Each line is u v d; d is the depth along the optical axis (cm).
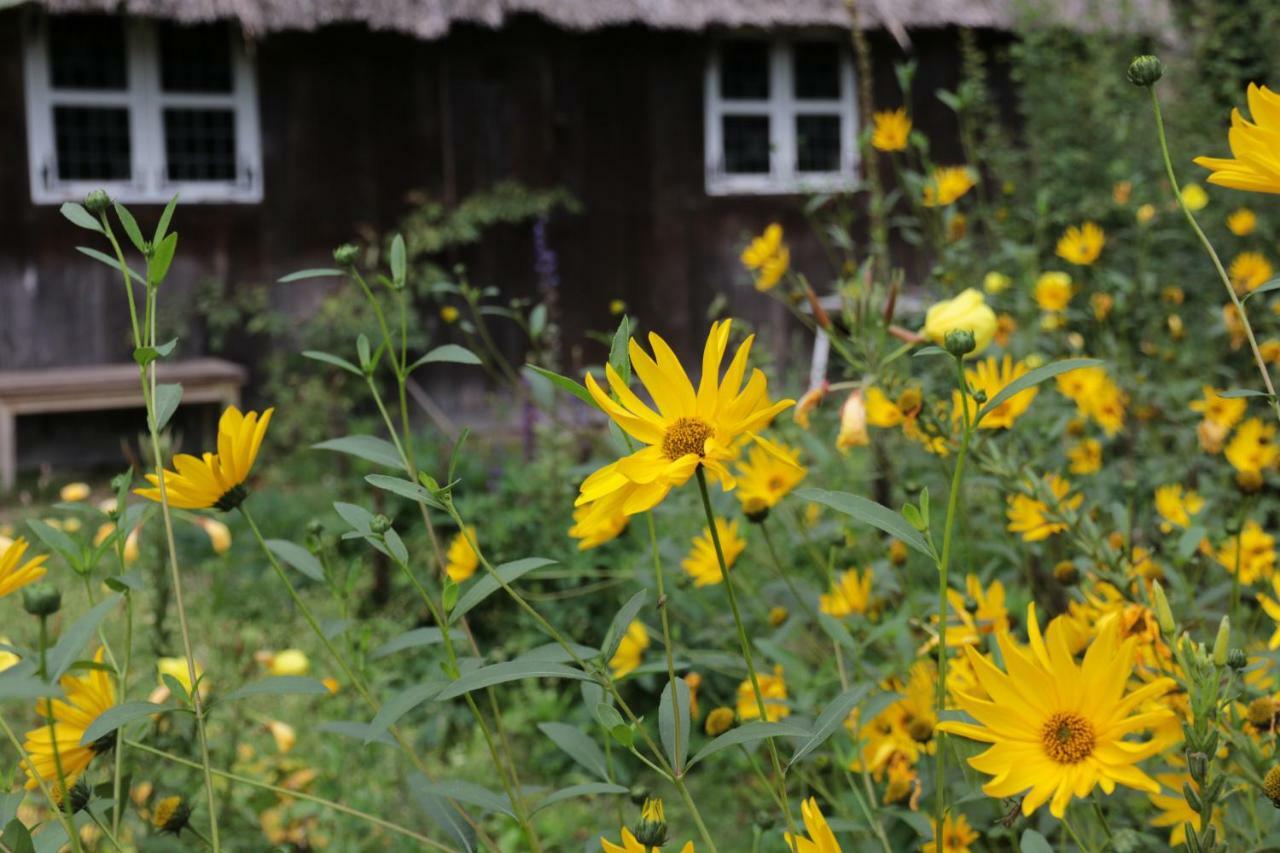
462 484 417
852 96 902
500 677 102
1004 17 853
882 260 309
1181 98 575
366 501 427
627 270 870
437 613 117
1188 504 193
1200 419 271
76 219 110
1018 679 90
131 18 768
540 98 850
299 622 357
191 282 790
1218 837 116
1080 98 612
